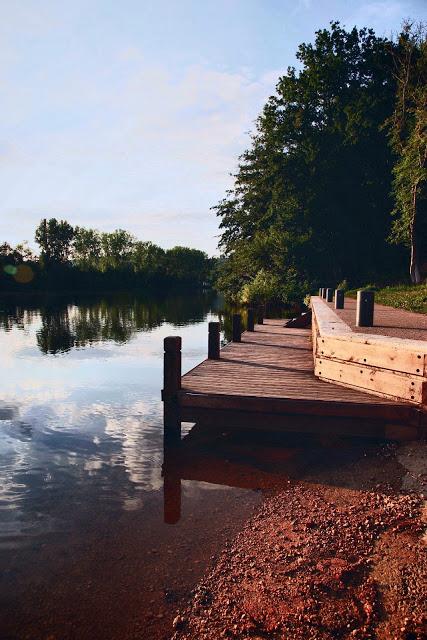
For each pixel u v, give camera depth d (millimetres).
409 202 30422
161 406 10180
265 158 40781
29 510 4988
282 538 4289
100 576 3744
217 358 10570
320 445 6848
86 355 18266
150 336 24922
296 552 4027
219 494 5352
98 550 4141
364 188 38469
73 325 31562
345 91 40562
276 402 6742
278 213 40375
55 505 5113
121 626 3160
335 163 37938
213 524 4613
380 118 38094
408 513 4559
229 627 3113
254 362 10109
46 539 4355
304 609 3256
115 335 25500
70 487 5645
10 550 4160
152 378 13578
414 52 30672
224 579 3664
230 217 47125
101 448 7230
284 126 40094
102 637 3053
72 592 3541
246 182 44688
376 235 39656
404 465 5691
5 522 4711
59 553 4102
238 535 4379
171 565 3885
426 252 38250
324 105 41250
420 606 3201
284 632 3043
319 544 4145
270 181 41031
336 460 6203
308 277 39875
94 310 48344
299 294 36625
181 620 3186
